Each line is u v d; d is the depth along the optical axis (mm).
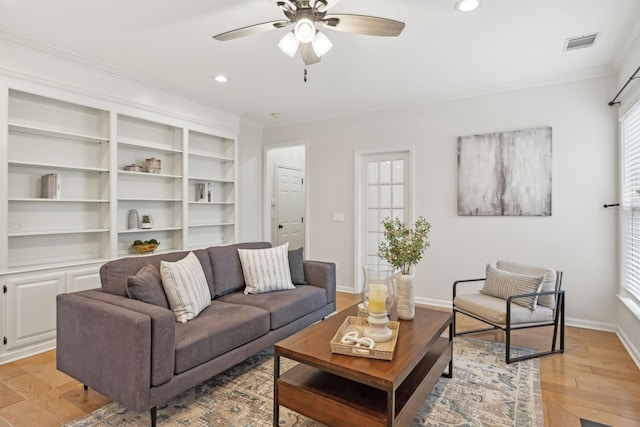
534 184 3602
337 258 4941
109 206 3402
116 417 1940
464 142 3967
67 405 2064
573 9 2307
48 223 3193
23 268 2826
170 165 4250
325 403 1664
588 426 1867
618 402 2094
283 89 3918
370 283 2086
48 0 2219
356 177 4754
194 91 3994
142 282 2168
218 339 2146
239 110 4758
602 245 3334
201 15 2400
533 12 2346
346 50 2922
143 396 1713
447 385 2299
